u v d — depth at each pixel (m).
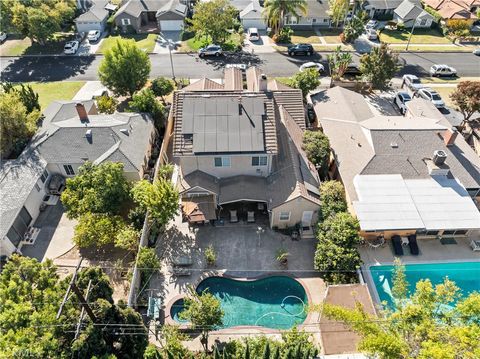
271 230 35.88
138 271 30.73
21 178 36.59
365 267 32.84
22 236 35.06
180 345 24.91
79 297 20.34
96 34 69.88
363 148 39.06
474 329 19.66
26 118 41.88
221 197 35.72
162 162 41.50
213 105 36.72
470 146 44.78
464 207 34.31
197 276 32.09
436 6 79.62
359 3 75.69
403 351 20.31
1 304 21.70
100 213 34.41
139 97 46.09
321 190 35.44
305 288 31.19
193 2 82.44
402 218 33.41
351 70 59.09
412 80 56.34
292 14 66.94
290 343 24.77
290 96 44.72
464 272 32.88
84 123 41.81
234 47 67.19
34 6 66.44
